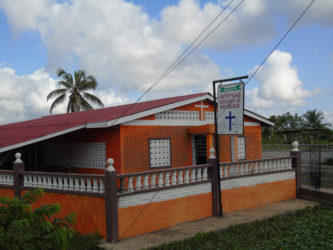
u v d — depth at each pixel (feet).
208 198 34.71
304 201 42.73
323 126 122.72
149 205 29.43
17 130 54.80
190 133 44.86
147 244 25.81
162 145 42.16
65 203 30.14
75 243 25.59
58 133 38.27
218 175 34.96
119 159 38.22
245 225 31.24
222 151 49.26
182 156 44.21
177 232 29.17
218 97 35.19
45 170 52.34
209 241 27.12
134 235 28.12
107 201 26.73
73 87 125.49
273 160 42.22
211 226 30.94
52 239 17.04
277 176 42.32
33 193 18.76
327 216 34.32
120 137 38.22
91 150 43.06
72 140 46.68
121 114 40.75
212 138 44.14
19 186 33.50
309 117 128.98
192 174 33.65
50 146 51.62
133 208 28.22
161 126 42.24
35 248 16.89
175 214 31.50
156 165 41.29
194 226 31.07
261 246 26.40
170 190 31.19
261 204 40.14
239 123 33.24
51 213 17.87
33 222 17.17
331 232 28.99
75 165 46.14
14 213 16.93
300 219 34.55
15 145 35.88
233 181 37.32
